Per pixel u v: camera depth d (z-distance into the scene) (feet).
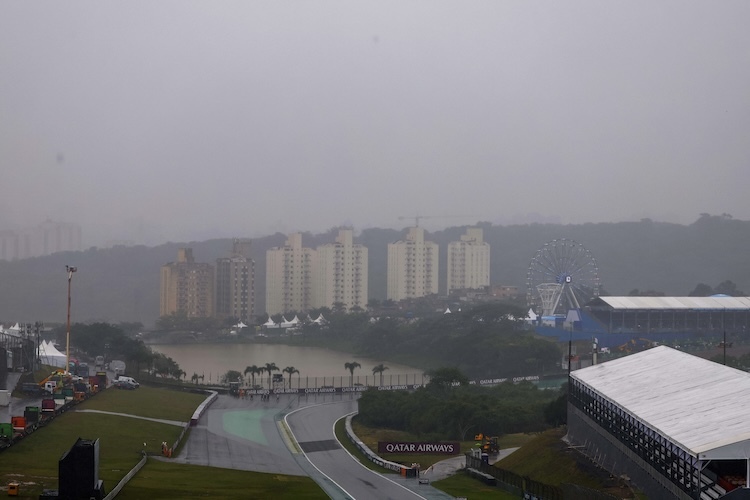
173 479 378.53
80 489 287.48
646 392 403.54
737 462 314.14
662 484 329.52
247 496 347.97
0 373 621.72
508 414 612.29
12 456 394.52
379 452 515.50
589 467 407.44
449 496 383.24
